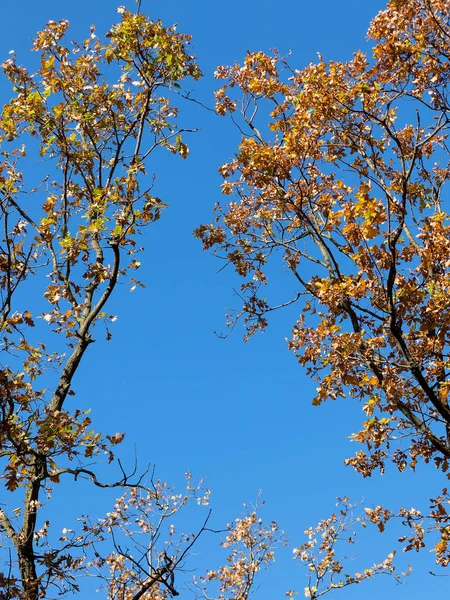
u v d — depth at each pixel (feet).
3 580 19.49
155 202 25.03
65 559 21.40
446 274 26.23
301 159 26.63
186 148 29.32
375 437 28.84
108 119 29.43
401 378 27.35
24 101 28.32
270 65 32.63
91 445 21.42
